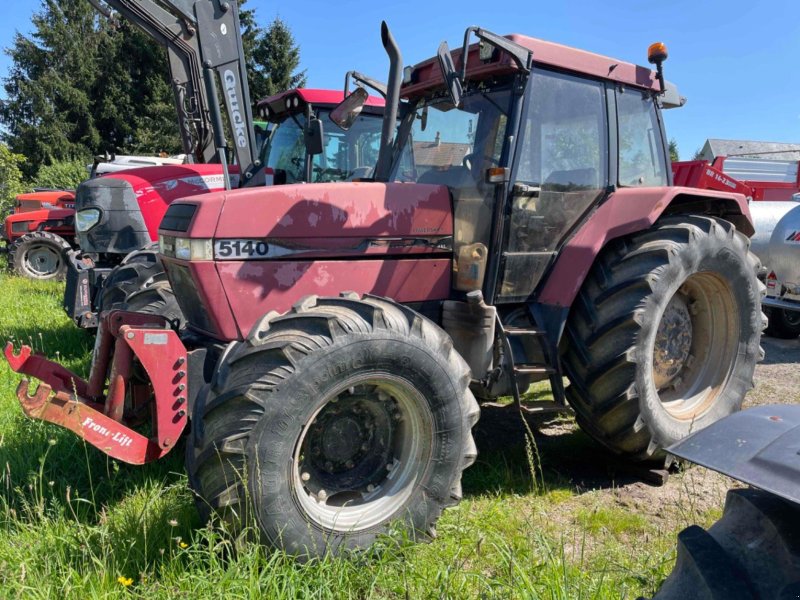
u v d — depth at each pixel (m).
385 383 2.52
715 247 3.52
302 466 2.52
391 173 3.76
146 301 3.88
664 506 3.16
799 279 6.39
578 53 3.47
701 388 3.83
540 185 3.35
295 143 6.17
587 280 3.46
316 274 3.01
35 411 2.38
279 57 31.02
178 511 2.70
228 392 2.31
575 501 3.18
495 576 2.39
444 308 3.32
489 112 3.34
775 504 1.46
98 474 3.20
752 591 1.33
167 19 6.31
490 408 4.49
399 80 3.12
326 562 2.37
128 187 6.50
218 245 2.83
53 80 31.67
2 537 2.55
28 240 10.14
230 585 2.16
